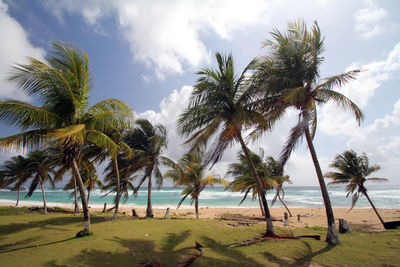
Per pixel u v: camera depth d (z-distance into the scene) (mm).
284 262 5688
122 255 5762
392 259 5820
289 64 8570
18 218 12562
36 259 5242
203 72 9273
